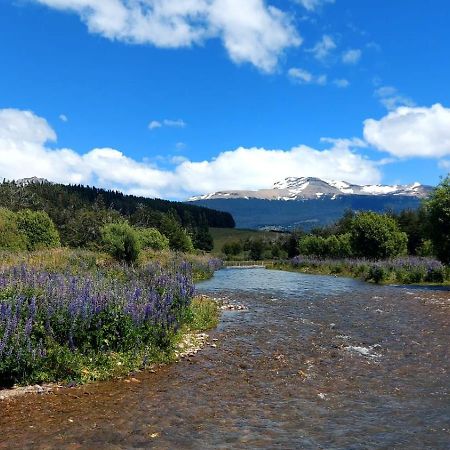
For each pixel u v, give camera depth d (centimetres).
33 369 968
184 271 3162
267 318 1861
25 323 1017
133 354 1139
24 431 729
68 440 695
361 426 758
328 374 1070
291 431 738
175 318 1423
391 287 3164
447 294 2592
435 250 3641
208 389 957
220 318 1861
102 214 6950
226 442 692
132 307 1188
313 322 1755
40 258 2773
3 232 3584
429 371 1080
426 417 797
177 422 773
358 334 1513
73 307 1084
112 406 849
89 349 1083
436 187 3556
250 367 1130
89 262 2942
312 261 5916
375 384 990
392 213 8119
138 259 3656
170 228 7769
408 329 1575
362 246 5159
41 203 11731
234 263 9100
